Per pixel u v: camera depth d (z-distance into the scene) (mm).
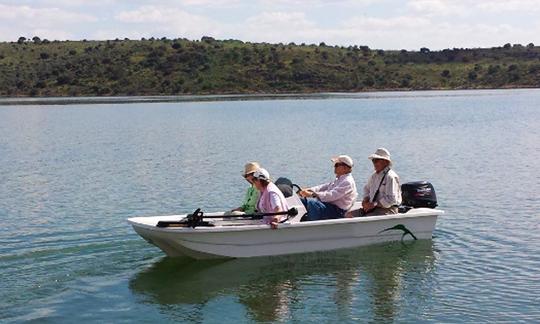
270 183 12000
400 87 144625
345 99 103812
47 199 19031
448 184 20781
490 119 52594
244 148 33312
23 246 13102
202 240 11625
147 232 11586
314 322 9438
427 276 11234
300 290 10656
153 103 97875
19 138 42000
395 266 11742
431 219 13273
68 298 10281
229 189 20453
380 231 12875
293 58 149000
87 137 42062
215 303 10156
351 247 12672
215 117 62375
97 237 13766
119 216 16312
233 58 147375
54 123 57312
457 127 45125
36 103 103312
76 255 12406
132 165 26891
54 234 14156
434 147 32469
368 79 146000
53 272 11430
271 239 12047
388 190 12938
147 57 147250
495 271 11453
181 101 104062
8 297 10297
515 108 68188
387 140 36594
